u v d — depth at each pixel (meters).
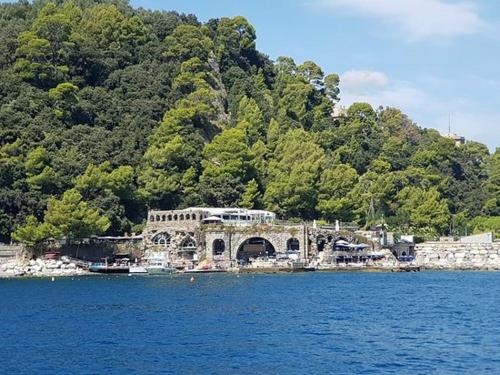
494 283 170.38
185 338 89.44
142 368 73.50
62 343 86.88
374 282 172.12
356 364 75.06
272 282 171.75
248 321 103.56
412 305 123.25
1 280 184.12
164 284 167.38
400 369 72.94
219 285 163.50
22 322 104.69
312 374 70.94
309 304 124.38
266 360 76.88
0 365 75.31
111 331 95.38
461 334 92.50
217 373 71.38
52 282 176.50
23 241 199.12
